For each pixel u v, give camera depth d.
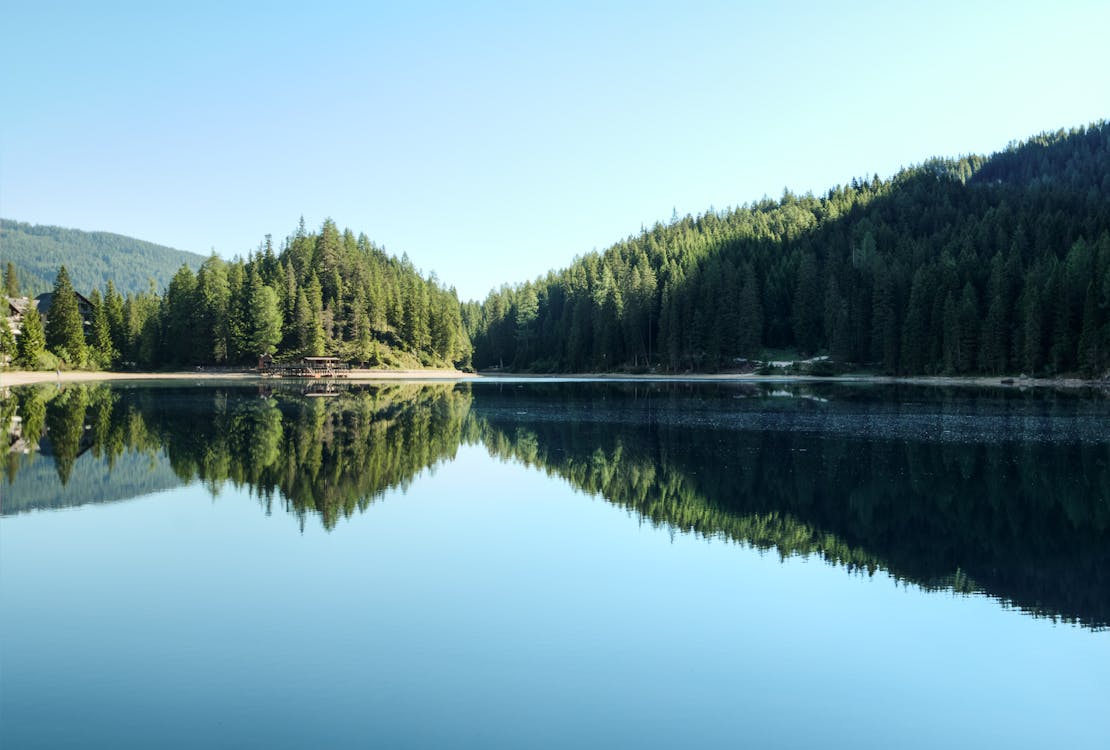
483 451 36.16
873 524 22.31
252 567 17.12
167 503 23.53
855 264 142.25
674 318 137.62
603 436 42.56
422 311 157.00
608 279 156.88
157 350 133.88
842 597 15.86
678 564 18.02
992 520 22.83
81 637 12.98
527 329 179.25
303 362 131.62
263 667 11.86
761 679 11.88
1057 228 138.25
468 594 15.47
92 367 124.25
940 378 109.62
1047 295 98.56
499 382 124.56
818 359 130.12
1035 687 11.88
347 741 9.70
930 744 10.09
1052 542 20.41
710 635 13.62
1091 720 10.85
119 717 10.23
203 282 135.38
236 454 33.34
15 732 9.82
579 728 10.17
